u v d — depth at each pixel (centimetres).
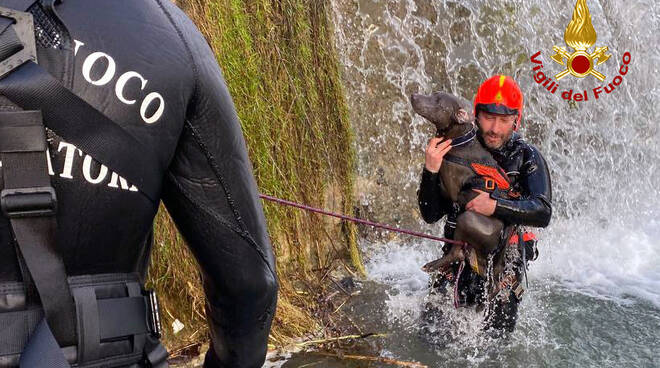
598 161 652
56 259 92
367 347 346
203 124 110
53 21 96
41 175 90
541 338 360
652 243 539
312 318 379
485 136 320
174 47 107
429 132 551
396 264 481
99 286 99
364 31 507
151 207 105
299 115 425
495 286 339
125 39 101
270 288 121
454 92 573
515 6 596
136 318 102
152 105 101
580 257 500
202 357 324
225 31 364
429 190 332
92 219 98
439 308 361
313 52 442
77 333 94
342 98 462
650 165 673
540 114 628
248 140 381
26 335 91
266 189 394
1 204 89
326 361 329
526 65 613
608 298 421
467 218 319
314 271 439
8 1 94
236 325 123
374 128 520
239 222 115
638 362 336
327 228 459
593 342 357
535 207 318
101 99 97
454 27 564
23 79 90
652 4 668
